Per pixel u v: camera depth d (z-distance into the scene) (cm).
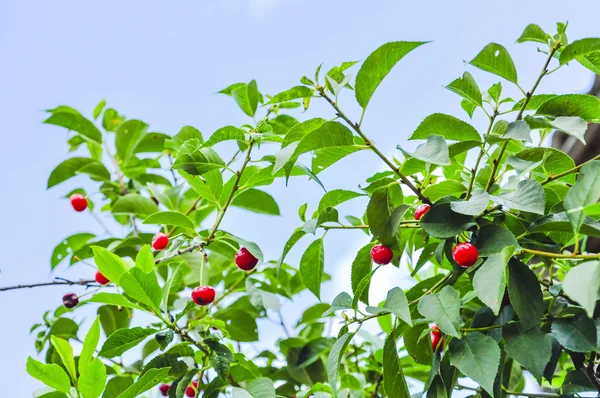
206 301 230
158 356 224
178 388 221
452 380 187
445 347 206
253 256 244
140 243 338
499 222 191
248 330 312
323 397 240
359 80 187
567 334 178
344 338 188
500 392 193
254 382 220
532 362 174
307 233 212
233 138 222
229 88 309
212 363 224
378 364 297
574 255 160
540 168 215
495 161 189
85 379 203
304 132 188
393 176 216
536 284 169
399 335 198
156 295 218
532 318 166
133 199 352
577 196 154
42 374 204
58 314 315
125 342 214
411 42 181
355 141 192
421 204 207
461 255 174
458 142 182
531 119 181
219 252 325
